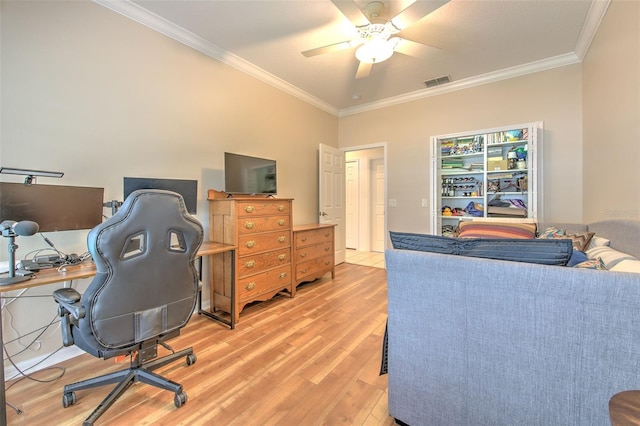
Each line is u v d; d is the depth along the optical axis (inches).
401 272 50.5
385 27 86.0
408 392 50.9
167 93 100.7
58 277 58.5
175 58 102.8
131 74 91.4
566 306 37.1
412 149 165.5
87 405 59.5
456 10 90.7
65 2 78.2
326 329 94.0
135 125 92.5
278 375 69.0
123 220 51.4
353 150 189.6
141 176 94.0
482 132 139.9
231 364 73.7
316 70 133.6
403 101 167.8
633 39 66.6
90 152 82.9
